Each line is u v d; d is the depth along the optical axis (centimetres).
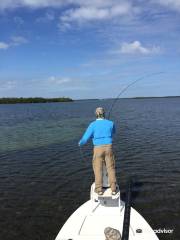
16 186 1078
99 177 715
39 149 1794
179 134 2198
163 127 2686
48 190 1025
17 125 3384
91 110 6744
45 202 919
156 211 823
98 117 754
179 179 1092
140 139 2009
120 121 3406
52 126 3156
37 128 2984
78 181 1116
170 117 3806
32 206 891
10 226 771
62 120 3944
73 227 638
